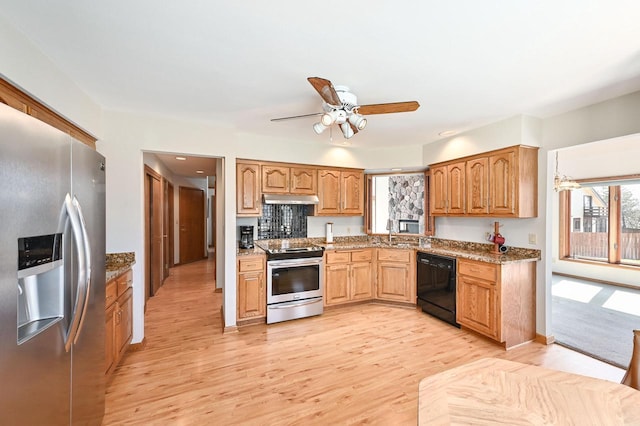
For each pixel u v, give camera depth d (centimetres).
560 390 108
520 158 295
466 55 182
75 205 140
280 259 358
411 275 407
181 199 743
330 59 188
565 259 604
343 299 406
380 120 310
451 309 345
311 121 314
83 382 152
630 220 526
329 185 420
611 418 93
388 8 138
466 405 100
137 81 219
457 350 282
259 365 255
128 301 267
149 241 451
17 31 154
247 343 299
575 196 597
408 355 273
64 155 132
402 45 171
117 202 281
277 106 271
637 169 480
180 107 272
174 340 307
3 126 99
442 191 392
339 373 242
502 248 331
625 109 241
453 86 228
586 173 550
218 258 496
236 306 335
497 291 288
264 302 354
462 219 396
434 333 322
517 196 295
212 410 197
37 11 140
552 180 300
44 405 119
